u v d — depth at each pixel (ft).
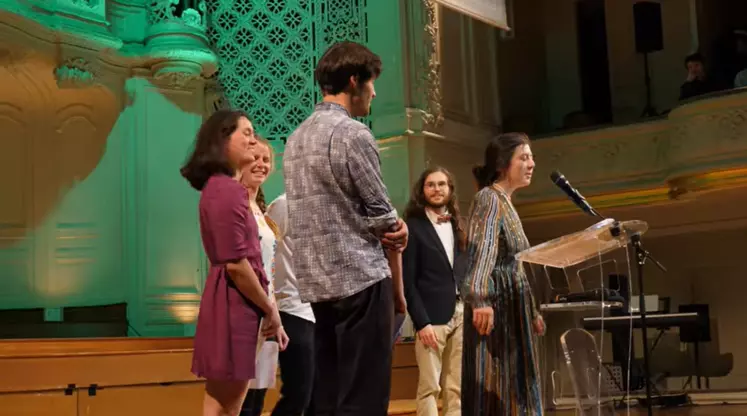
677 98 31.45
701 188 24.84
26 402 13.33
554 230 30.40
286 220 11.50
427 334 13.55
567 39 33.32
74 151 23.82
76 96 23.85
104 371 14.15
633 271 30.01
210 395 8.52
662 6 31.96
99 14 22.48
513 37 30.63
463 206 26.45
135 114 24.52
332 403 7.91
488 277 10.89
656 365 29.94
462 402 11.19
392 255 8.14
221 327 8.44
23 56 21.81
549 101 33.35
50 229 23.34
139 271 24.04
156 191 24.39
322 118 8.30
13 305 22.50
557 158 28.32
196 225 24.77
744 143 23.77
